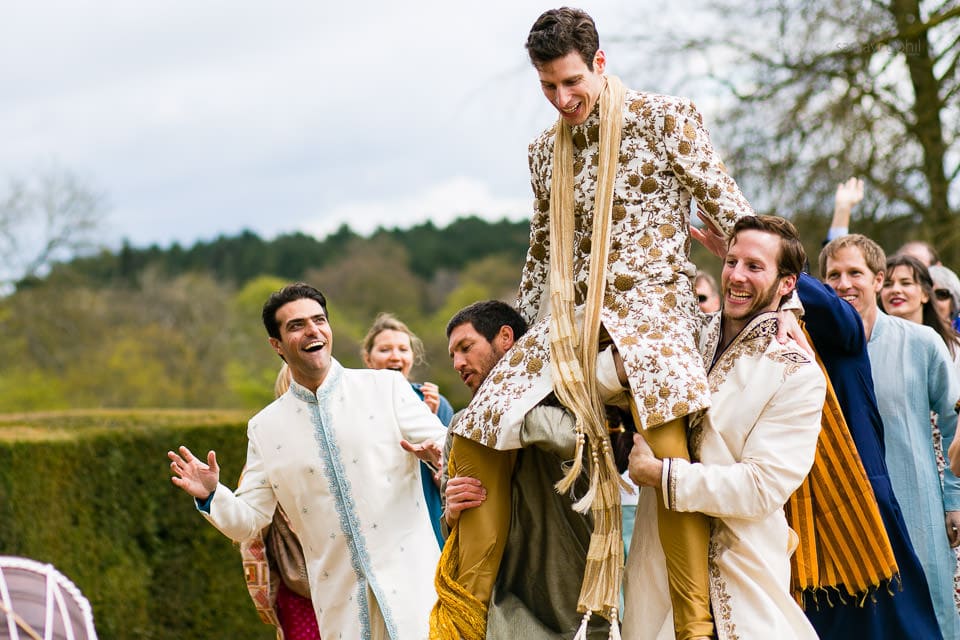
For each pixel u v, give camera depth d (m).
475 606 3.52
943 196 11.20
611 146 3.47
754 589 3.29
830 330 3.89
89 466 7.77
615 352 3.41
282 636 4.77
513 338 3.79
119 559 7.86
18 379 23.67
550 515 3.63
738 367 3.41
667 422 3.31
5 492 7.27
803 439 3.33
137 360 25.06
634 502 5.00
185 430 8.23
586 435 3.40
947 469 4.69
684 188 3.51
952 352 5.26
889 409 4.54
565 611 3.60
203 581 8.21
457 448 3.61
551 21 3.43
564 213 3.57
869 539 3.68
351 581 4.30
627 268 3.45
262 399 26.42
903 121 11.28
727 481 3.24
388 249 36.38
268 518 4.47
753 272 3.38
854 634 3.88
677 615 3.32
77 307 24.70
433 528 4.62
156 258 35.09
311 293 4.41
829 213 11.39
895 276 5.29
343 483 4.32
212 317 27.25
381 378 4.49
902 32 11.04
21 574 3.08
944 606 4.43
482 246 39.75
